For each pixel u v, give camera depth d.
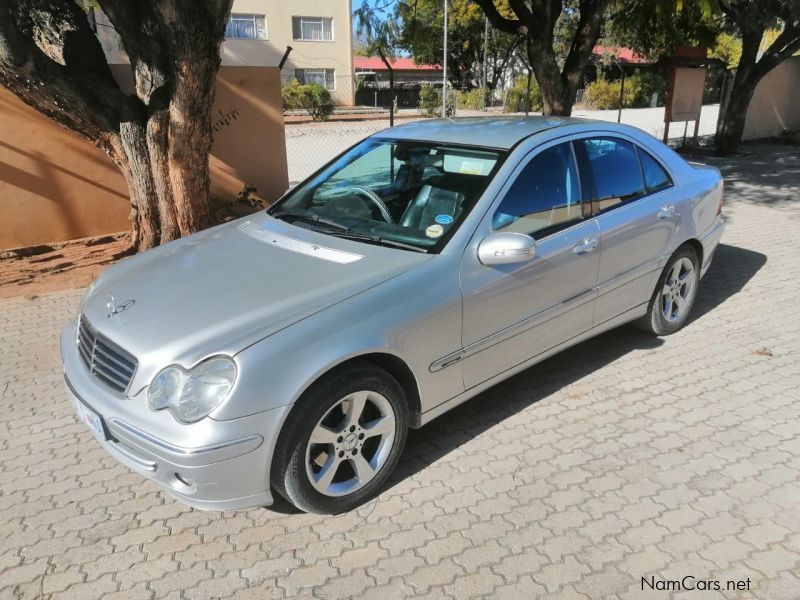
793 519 2.96
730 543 2.82
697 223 4.71
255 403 2.60
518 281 3.49
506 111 35.09
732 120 14.80
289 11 35.62
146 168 6.48
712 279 6.16
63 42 6.25
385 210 3.69
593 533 2.90
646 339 4.87
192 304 2.99
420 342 3.10
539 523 2.97
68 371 3.12
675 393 4.09
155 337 2.79
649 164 4.45
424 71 52.69
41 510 3.12
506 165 3.56
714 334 4.93
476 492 3.20
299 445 2.74
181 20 5.49
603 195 4.04
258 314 2.84
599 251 3.92
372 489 3.12
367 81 44.81
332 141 19.42
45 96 6.03
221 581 2.67
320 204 3.98
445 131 4.11
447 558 2.77
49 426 3.87
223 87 8.59
